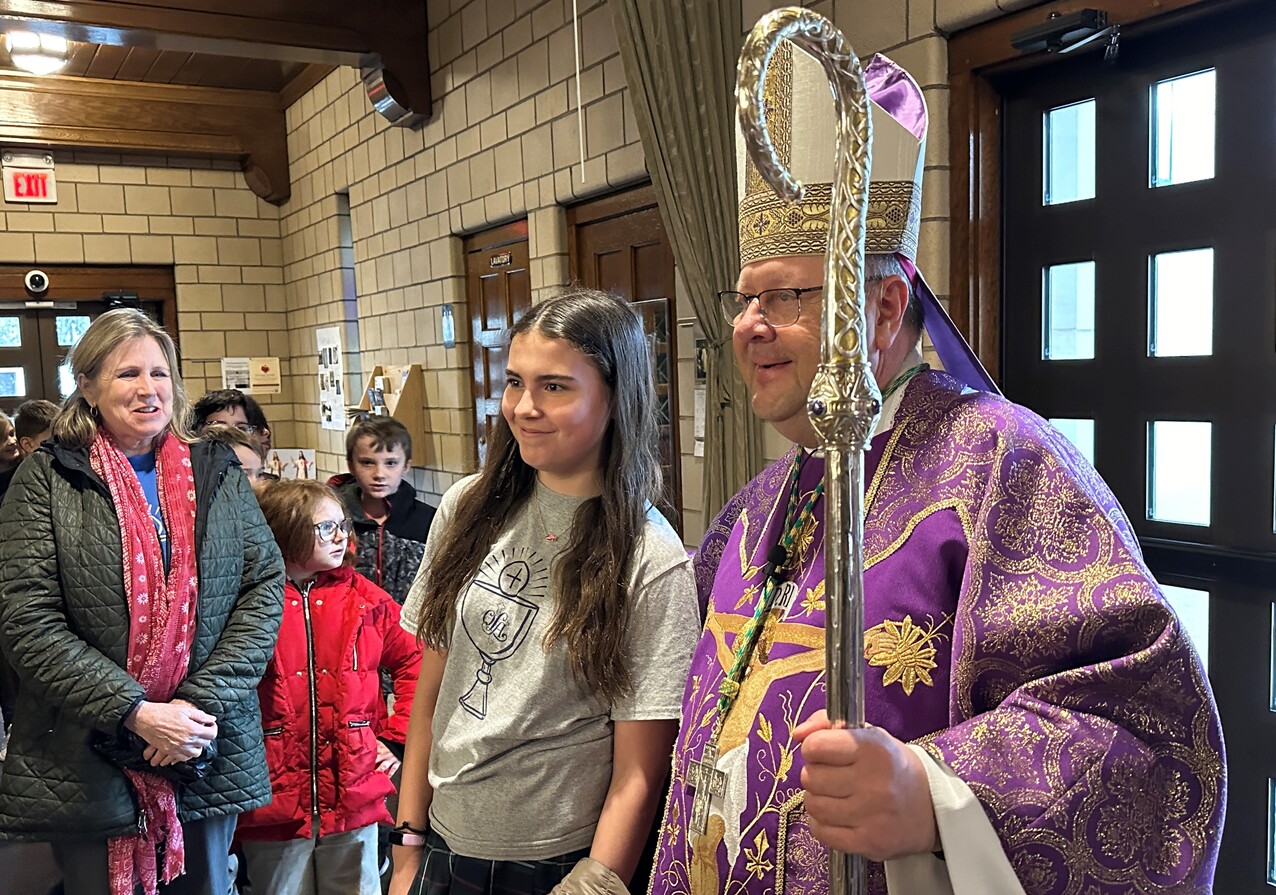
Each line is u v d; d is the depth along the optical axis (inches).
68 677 63.6
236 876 82.7
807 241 32.0
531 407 46.5
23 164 207.2
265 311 234.8
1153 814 26.6
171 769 66.6
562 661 46.1
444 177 153.6
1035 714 27.3
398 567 103.7
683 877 35.6
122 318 70.2
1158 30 61.0
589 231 123.6
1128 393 65.8
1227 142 59.2
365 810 78.1
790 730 32.7
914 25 72.1
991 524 30.2
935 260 72.6
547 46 122.8
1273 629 58.9
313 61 155.0
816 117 32.0
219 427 103.3
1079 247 67.7
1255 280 58.3
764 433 85.9
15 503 66.6
